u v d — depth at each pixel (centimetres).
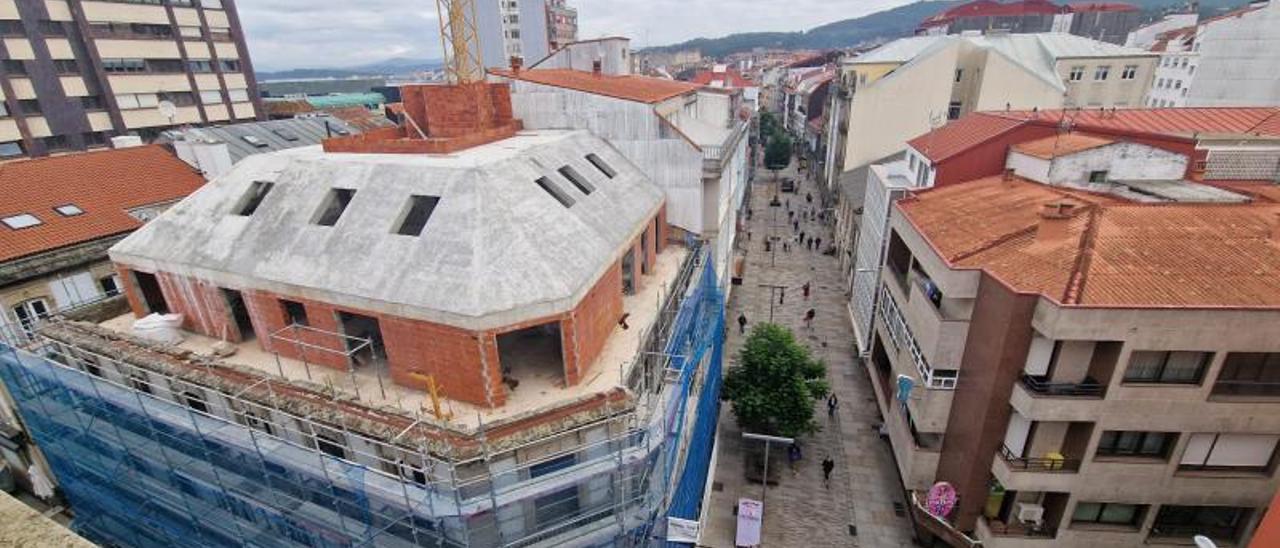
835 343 4419
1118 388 2094
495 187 2192
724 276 4344
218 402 2077
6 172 3044
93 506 2770
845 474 3167
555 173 2614
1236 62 5344
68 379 2239
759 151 11438
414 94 3095
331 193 2355
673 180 3378
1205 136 3372
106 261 2945
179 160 3869
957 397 2538
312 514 2002
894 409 3111
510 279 1933
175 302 2472
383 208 2208
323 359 2212
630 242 2586
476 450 1684
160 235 2475
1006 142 3469
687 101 4700
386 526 1823
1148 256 2194
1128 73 5806
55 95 5672
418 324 1939
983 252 2455
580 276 2073
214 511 2342
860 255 4450
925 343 2612
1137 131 3300
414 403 2014
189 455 2223
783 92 13875
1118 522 2411
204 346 2406
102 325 2586
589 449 1850
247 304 2258
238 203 2492
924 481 2747
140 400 2089
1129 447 2269
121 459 2450
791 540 2783
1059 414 2153
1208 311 1947
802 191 8806
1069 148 3148
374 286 1988
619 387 1909
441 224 2083
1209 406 2080
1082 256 2209
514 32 13275
